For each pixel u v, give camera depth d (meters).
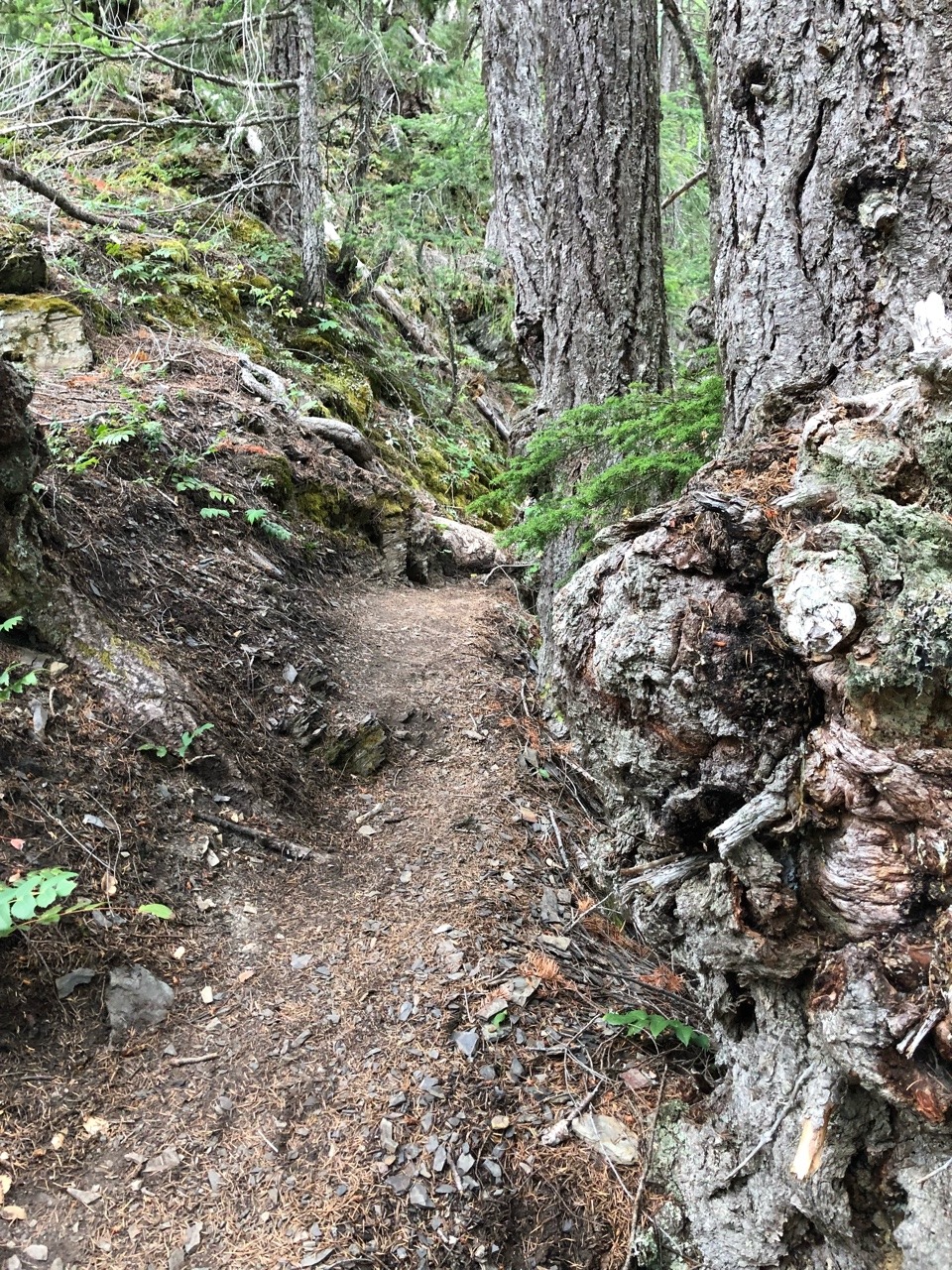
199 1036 2.69
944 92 2.07
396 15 9.79
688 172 11.38
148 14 9.86
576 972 3.23
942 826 1.63
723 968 2.10
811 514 1.88
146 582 4.17
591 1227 2.36
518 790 4.38
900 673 1.61
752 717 1.89
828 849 1.80
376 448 8.44
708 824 2.07
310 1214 2.25
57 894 2.44
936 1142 1.75
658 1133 2.50
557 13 5.25
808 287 2.36
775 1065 2.10
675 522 2.08
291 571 5.32
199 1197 2.26
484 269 10.81
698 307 7.25
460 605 6.44
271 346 8.24
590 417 4.16
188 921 3.05
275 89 9.27
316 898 3.38
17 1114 2.32
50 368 5.71
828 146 2.27
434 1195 2.35
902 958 1.67
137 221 8.52
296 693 4.29
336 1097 2.56
